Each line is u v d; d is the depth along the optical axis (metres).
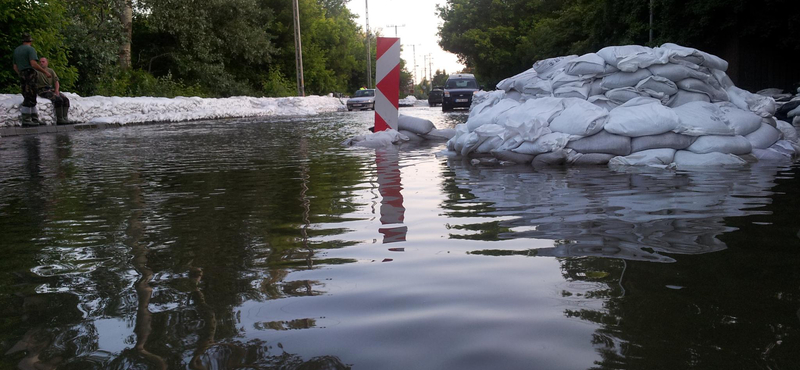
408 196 4.14
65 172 6.15
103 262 2.58
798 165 5.38
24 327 1.83
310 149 8.26
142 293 2.13
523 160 5.98
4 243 3.01
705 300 1.88
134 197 4.43
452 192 4.27
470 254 2.54
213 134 12.23
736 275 2.12
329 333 1.70
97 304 2.02
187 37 30.83
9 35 16.81
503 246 2.65
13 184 5.29
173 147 9.11
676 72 6.13
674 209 3.39
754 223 2.97
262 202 4.05
